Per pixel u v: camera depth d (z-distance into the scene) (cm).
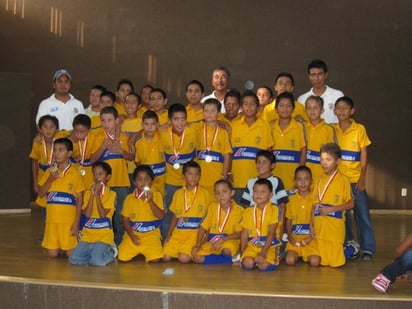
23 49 901
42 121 554
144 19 877
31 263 493
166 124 558
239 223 507
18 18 900
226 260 506
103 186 512
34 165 575
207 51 870
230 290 408
